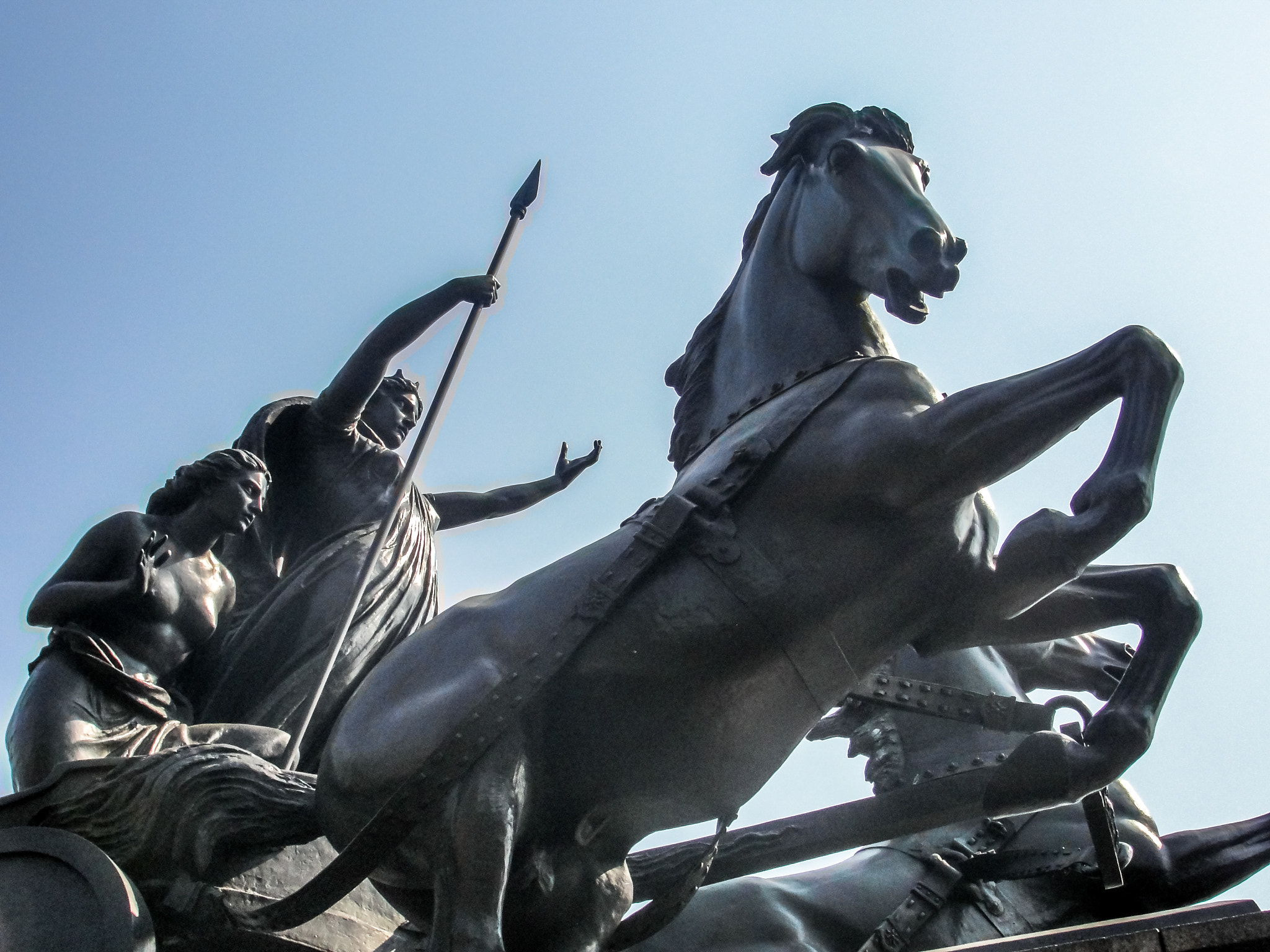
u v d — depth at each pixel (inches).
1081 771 199.6
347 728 205.2
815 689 201.9
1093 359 193.2
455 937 185.0
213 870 214.5
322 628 287.4
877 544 198.8
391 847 192.5
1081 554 193.3
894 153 225.6
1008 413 192.4
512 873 197.2
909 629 203.3
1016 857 248.8
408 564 304.5
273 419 310.7
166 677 276.2
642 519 209.8
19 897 210.7
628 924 203.9
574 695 200.4
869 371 209.3
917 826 215.2
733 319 231.3
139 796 218.1
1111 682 267.0
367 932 229.6
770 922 249.4
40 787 223.5
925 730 260.4
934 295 211.6
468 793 191.9
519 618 204.8
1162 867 246.1
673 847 229.9
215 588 281.7
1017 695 259.0
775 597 198.4
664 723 199.6
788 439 205.8
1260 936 154.6
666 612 199.9
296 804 216.1
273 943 214.7
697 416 228.5
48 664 262.1
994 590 199.0
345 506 308.3
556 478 355.9
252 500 285.9
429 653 206.8
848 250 220.2
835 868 258.4
